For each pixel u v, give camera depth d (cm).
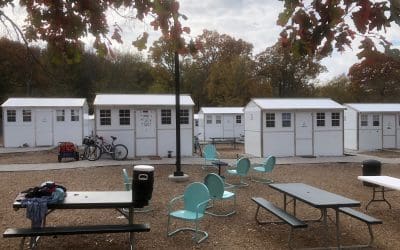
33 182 1220
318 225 759
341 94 4816
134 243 634
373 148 2383
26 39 298
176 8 273
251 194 1052
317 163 1694
